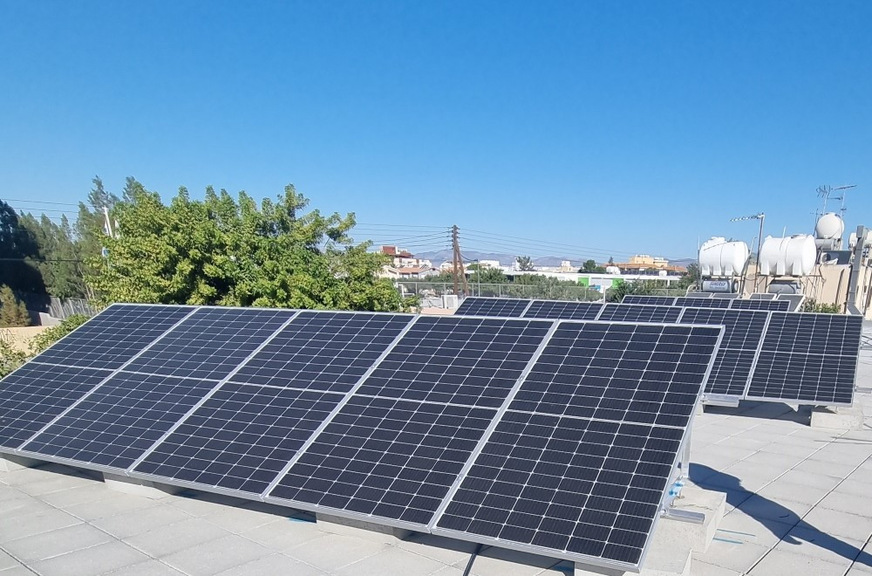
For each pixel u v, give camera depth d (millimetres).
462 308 24109
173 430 9703
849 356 14852
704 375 7734
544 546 6109
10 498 9711
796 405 14836
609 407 7672
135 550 7836
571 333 9492
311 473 8016
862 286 41469
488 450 7551
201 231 20438
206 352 12070
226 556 7633
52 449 9969
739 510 9164
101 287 21188
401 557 7551
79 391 11586
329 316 12484
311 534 8250
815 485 10227
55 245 65938
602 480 6656
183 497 9641
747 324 17391
